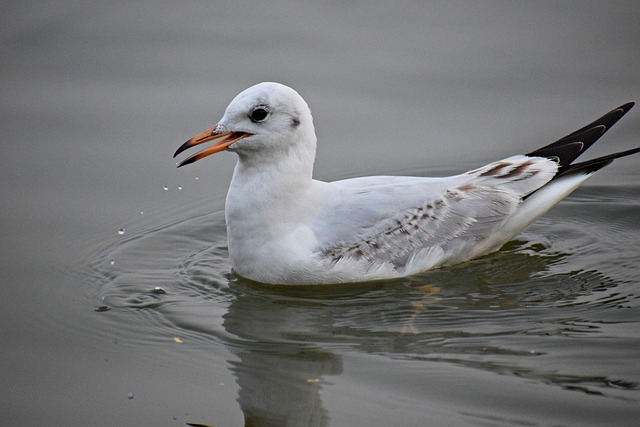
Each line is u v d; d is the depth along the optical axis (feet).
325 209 45.80
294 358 40.29
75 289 46.55
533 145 59.72
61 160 58.18
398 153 59.82
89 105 62.59
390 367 39.32
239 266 46.42
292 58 67.05
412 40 69.05
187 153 58.85
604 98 63.21
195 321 43.24
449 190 47.16
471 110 63.00
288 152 44.91
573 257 49.03
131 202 55.31
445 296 45.03
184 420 36.70
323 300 44.86
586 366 38.75
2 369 39.93
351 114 62.75
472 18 71.56
